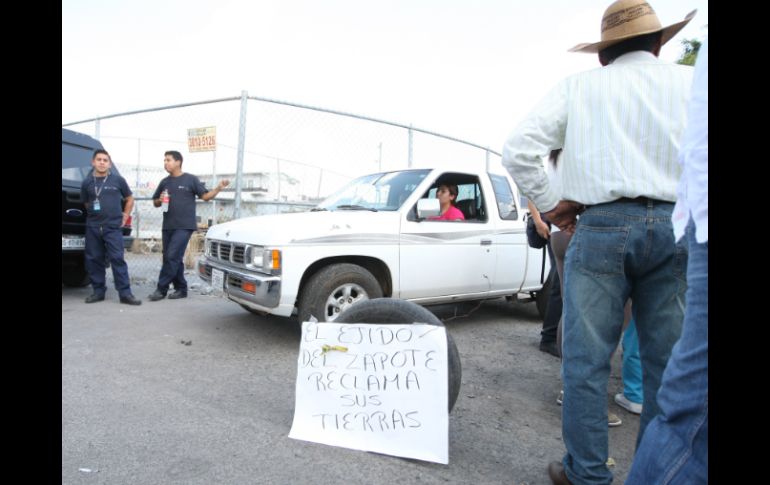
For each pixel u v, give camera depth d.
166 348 3.93
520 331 5.00
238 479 2.02
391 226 4.23
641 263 1.83
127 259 9.56
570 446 1.92
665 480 1.16
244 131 6.35
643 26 1.94
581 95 1.98
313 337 2.46
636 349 3.01
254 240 3.88
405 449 2.24
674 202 1.81
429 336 2.30
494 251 4.88
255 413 2.71
